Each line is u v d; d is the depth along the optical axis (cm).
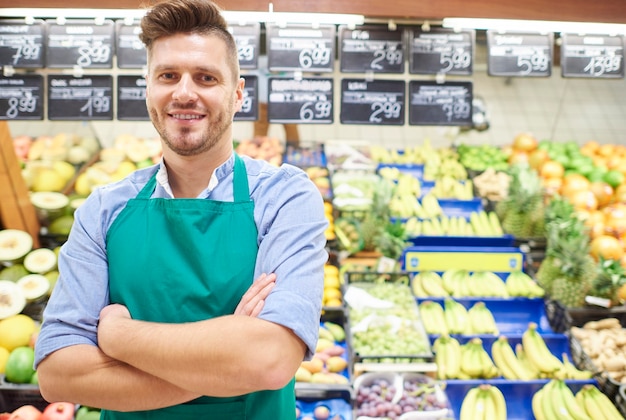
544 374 300
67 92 316
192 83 146
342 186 407
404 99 322
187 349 136
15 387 272
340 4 262
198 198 161
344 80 321
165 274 155
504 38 308
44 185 372
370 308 326
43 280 323
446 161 450
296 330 141
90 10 262
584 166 436
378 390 282
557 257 338
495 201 404
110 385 144
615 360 296
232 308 155
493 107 666
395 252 353
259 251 157
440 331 320
